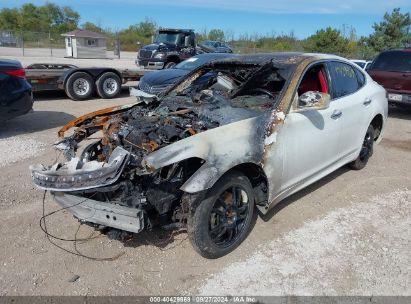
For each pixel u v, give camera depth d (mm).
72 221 3990
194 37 19703
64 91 11781
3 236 3701
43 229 3830
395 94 9289
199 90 4727
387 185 5129
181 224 3281
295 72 3996
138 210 2873
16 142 6672
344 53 32031
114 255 3434
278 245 3621
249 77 4250
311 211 4305
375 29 30594
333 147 4508
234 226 3439
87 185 2852
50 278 3125
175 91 4859
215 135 3195
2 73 6789
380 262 3385
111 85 11938
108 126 3693
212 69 4840
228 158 3154
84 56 30391
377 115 5547
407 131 8336
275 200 3783
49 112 9508
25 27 71125
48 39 40500
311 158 4109
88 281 3100
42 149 6293
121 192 2951
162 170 3084
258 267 3293
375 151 6727
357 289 3043
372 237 3789
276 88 4145
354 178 5344
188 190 2912
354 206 4469
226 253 3455
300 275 3197
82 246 3561
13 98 6941
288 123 3676
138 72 12555
